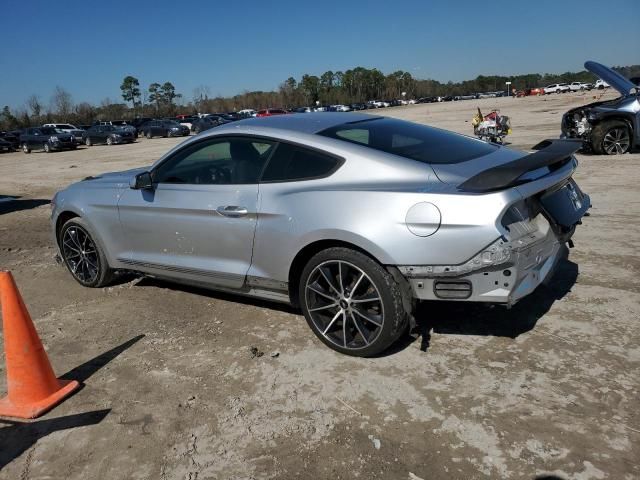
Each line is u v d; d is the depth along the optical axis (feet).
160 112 342.85
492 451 8.41
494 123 50.31
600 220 20.86
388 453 8.58
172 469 8.61
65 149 103.19
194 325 13.83
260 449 8.91
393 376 10.71
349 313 11.30
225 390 10.71
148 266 14.97
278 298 12.81
